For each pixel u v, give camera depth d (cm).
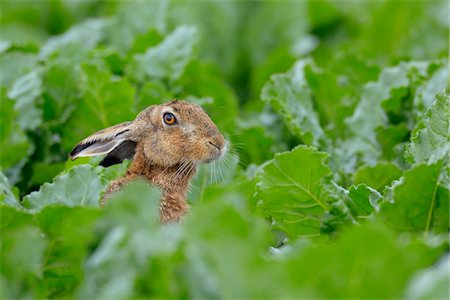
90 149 1395
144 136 1398
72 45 1859
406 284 854
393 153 1515
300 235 1173
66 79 1702
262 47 2386
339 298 852
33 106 1672
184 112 1398
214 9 2342
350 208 1134
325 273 848
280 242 1215
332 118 1694
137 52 1955
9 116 1594
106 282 892
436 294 809
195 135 1388
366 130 1562
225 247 877
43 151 1652
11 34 2338
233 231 889
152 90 1689
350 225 1104
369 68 1884
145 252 886
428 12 2302
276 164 1148
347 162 1525
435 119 1155
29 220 1024
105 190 1235
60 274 1023
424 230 1055
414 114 1551
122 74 1875
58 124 1655
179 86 1788
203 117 1411
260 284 855
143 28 2152
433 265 919
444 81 1545
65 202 1185
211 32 2339
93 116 1638
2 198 1183
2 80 1833
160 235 897
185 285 878
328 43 2481
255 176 1218
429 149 1147
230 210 892
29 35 2350
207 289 866
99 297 871
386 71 1617
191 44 1817
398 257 843
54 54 1844
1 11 2448
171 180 1373
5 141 1591
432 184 1038
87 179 1197
